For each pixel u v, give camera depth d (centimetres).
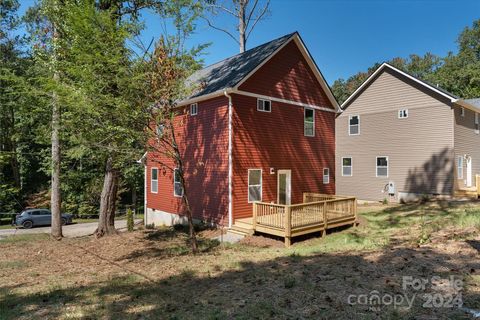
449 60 4056
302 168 1581
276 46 1444
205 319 437
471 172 2041
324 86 1678
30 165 2877
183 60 934
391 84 2080
